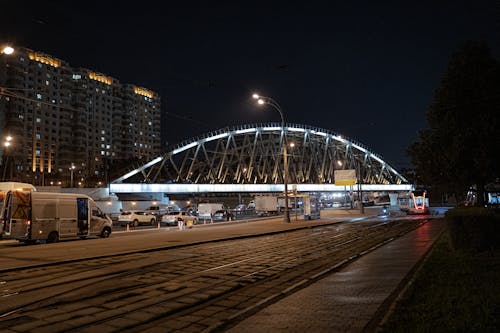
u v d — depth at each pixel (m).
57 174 140.50
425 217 46.72
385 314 6.98
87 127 156.88
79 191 75.75
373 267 12.27
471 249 12.95
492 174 20.08
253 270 13.41
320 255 16.98
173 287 10.80
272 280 11.76
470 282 8.79
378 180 137.88
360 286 9.49
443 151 20.73
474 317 6.31
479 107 19.67
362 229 31.95
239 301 9.32
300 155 120.00
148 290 10.44
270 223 41.25
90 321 7.70
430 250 15.23
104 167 151.12
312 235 27.69
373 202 112.88
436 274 10.05
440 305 7.14
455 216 13.50
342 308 7.59
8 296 9.80
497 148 18.95
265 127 114.88
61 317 7.98
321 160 123.44
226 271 13.27
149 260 16.02
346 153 126.75
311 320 6.93
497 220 13.02
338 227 35.78
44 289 10.58
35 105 137.62
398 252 15.62
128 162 152.50
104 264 15.03
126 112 178.12
